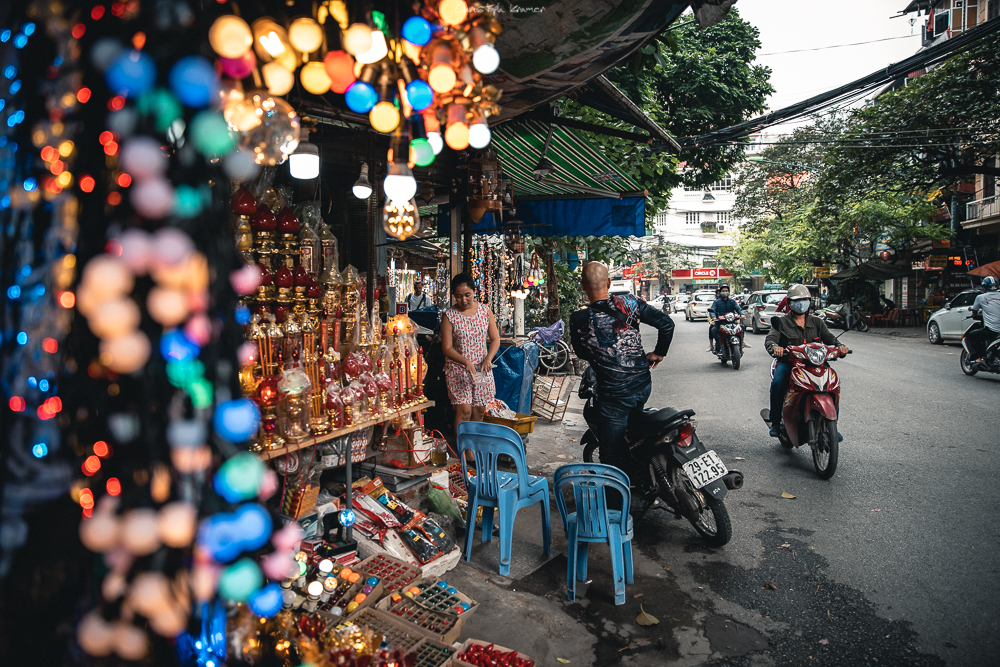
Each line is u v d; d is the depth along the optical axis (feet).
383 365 12.10
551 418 25.39
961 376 34.22
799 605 10.98
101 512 3.26
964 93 49.06
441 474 14.06
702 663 9.37
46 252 3.52
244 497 3.65
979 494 15.89
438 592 9.51
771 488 17.12
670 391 32.60
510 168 20.61
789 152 96.73
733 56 54.03
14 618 3.62
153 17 3.13
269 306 9.54
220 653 4.12
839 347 17.94
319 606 8.75
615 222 25.23
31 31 3.54
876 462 18.94
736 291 155.12
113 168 3.29
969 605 10.75
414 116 5.23
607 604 11.05
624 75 36.06
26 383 3.59
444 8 4.89
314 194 12.40
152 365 3.19
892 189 66.69
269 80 4.33
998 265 58.70
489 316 17.53
